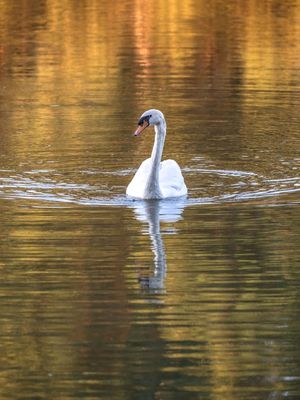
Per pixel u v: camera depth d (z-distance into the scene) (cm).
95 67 2902
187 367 1151
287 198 1775
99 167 1977
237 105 2466
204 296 1351
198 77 2766
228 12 3856
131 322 1270
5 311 1302
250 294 1352
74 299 1334
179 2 4066
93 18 3688
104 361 1168
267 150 2088
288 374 1134
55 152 2067
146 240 1551
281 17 3741
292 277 1410
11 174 1914
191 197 1788
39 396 1093
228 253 1500
